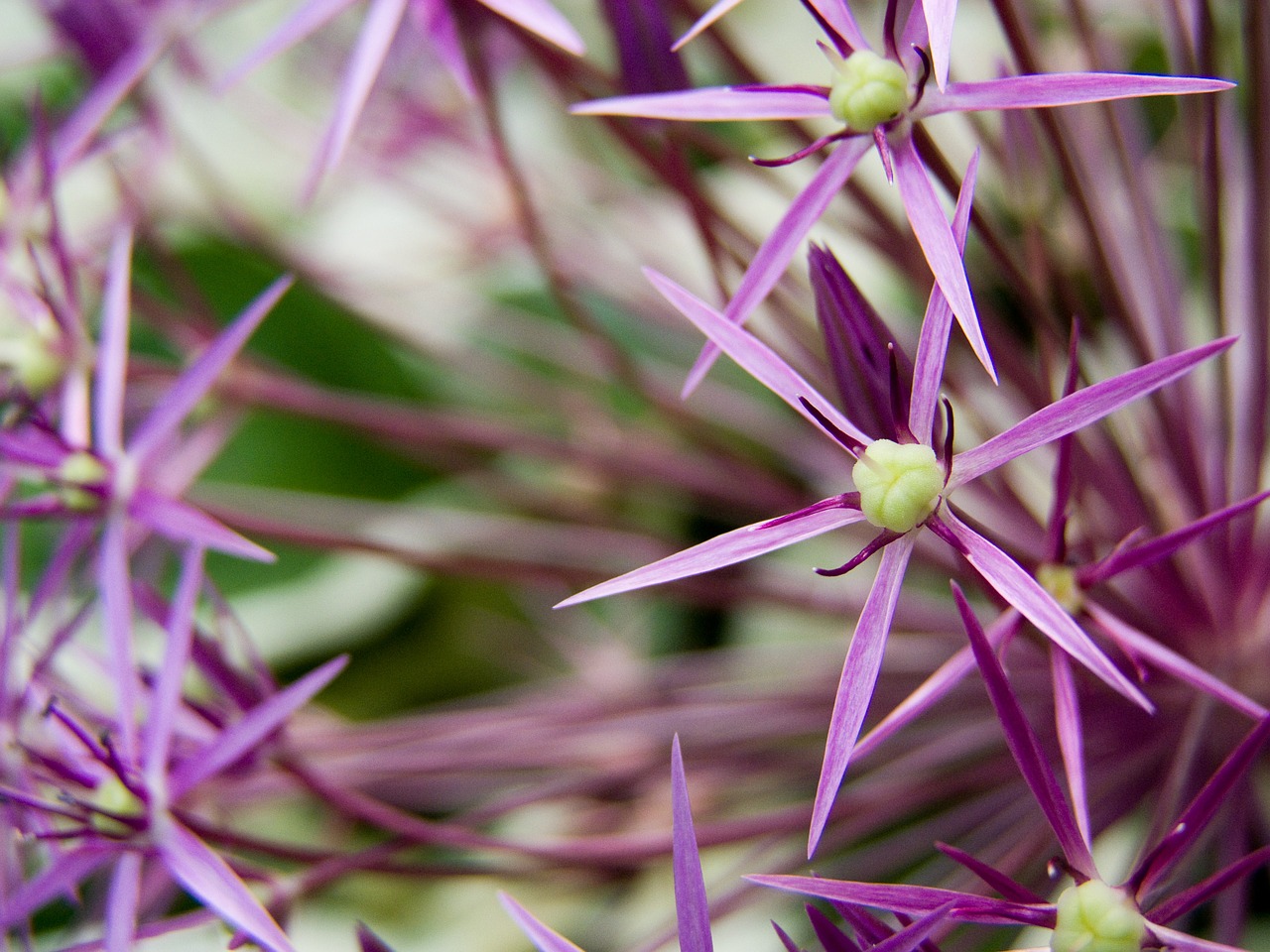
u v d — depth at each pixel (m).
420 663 0.27
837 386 0.17
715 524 0.27
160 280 0.27
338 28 0.28
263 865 0.23
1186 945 0.16
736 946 0.22
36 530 0.24
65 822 0.19
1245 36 0.19
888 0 0.17
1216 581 0.21
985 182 0.23
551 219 0.27
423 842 0.19
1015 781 0.21
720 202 0.24
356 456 0.29
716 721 0.22
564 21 0.17
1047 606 0.16
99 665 0.20
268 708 0.18
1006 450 0.16
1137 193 0.21
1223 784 0.16
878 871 0.21
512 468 0.28
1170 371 0.16
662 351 0.29
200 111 0.29
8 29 0.29
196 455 0.22
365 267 0.27
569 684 0.25
